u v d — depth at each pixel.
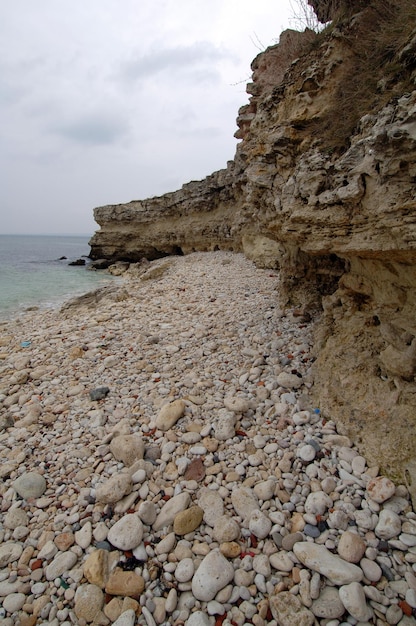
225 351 5.98
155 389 5.03
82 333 7.80
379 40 3.73
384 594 2.30
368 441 3.40
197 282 12.90
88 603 2.35
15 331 9.07
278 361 5.27
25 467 3.68
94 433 4.14
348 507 2.89
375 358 3.86
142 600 2.38
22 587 2.51
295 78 5.05
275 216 5.44
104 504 3.12
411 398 3.28
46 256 46.12
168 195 25.02
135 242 28.11
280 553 2.60
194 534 2.83
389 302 3.80
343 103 4.11
